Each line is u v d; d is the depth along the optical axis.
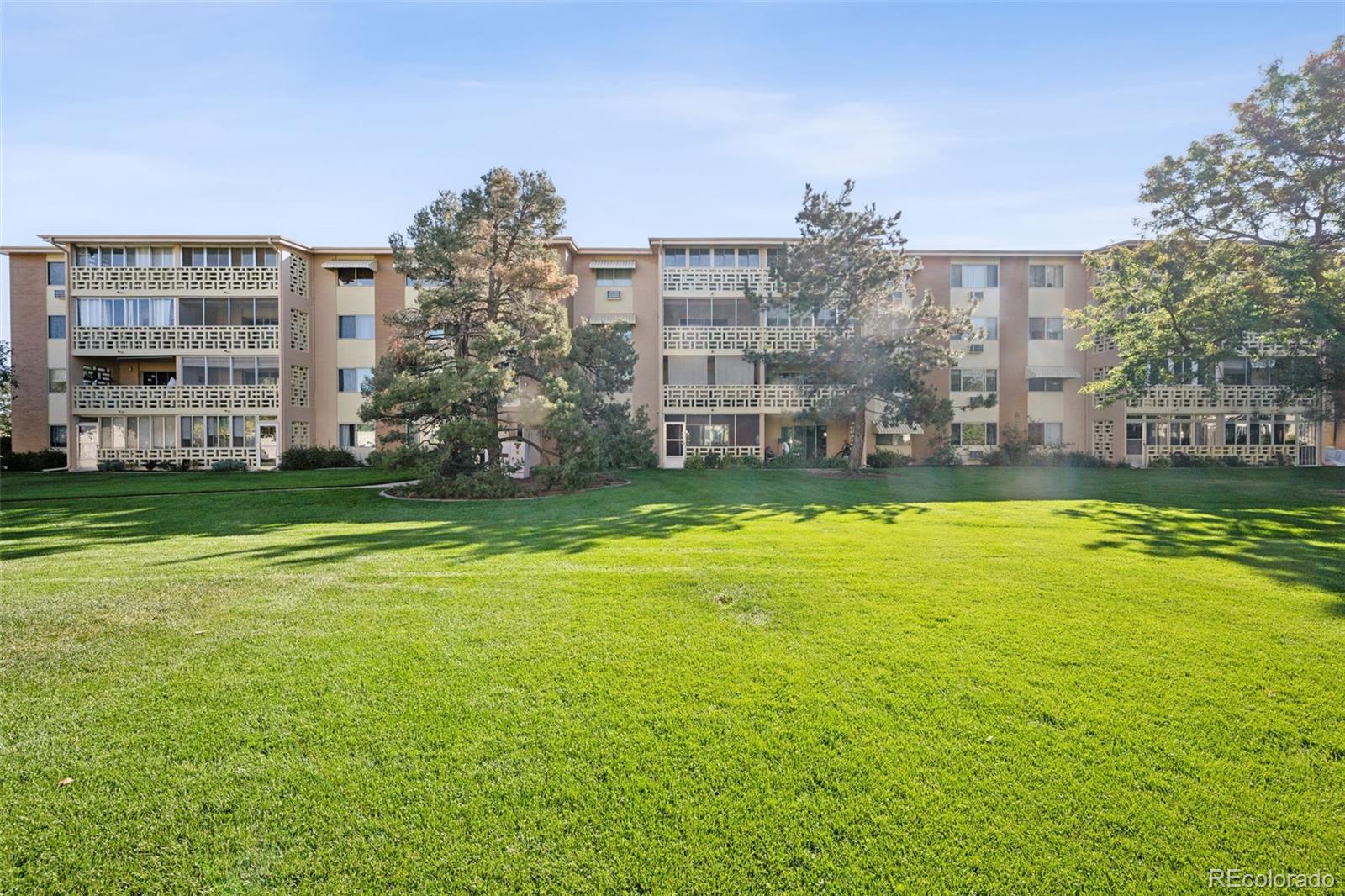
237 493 17.95
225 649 5.27
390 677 4.70
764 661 4.95
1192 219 19.11
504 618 6.04
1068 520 12.45
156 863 2.82
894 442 30.41
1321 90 16.38
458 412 17.69
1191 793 3.24
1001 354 30.39
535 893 2.65
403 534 10.98
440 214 18.61
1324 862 2.78
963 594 6.82
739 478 23.02
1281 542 9.89
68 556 9.19
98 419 28.56
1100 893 2.63
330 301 30.27
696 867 2.80
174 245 28.41
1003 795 3.24
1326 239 17.58
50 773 3.48
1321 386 19.41
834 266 22.33
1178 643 5.31
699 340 29.11
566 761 3.58
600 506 15.03
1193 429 30.83
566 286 19.83
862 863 2.81
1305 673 4.70
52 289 29.27
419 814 3.14
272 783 3.39
